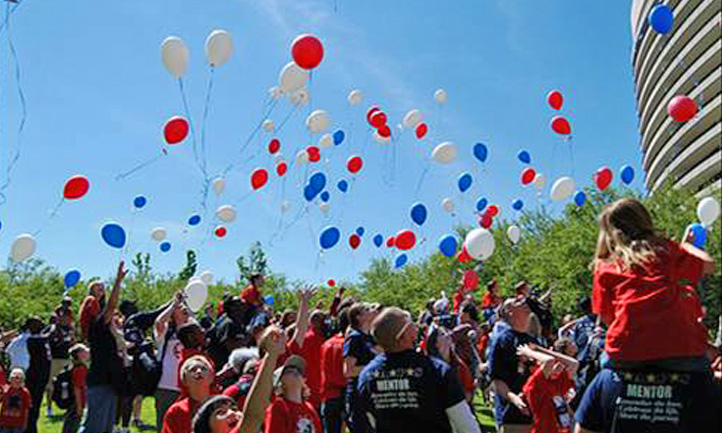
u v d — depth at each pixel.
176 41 9.04
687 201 36.22
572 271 34.78
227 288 40.47
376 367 3.89
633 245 3.00
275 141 13.11
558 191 11.85
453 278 43.69
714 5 47.50
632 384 2.85
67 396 9.20
